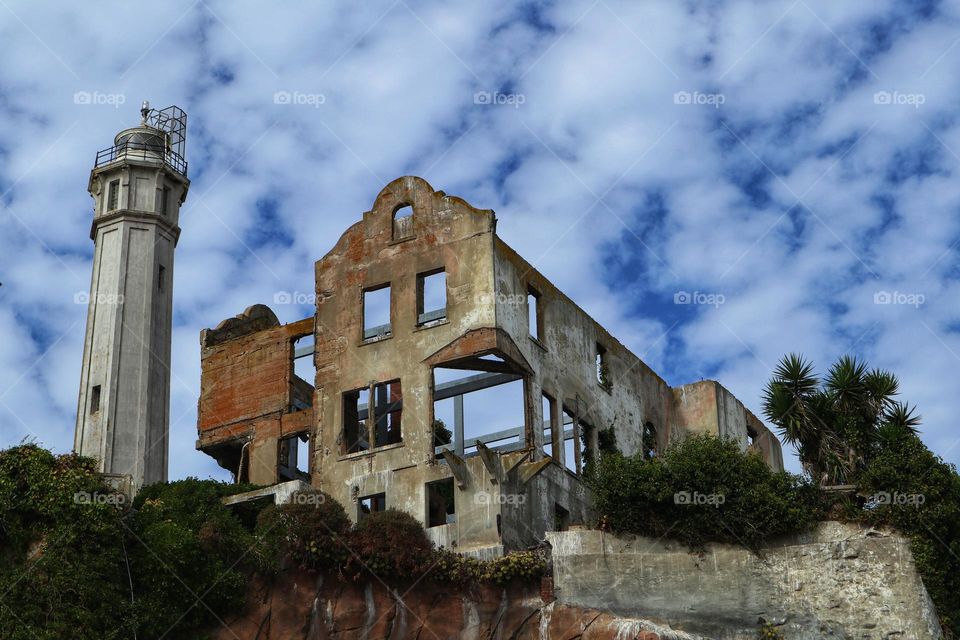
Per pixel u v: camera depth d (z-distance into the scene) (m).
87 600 42.34
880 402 50.59
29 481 44.03
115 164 64.19
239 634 43.91
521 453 48.75
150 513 45.88
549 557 44.94
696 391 61.84
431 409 49.94
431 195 53.00
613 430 55.25
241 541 45.22
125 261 62.28
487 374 51.22
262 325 61.25
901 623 43.47
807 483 46.50
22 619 41.34
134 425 59.28
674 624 43.78
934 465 46.62
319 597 44.56
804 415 50.56
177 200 65.44
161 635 43.00
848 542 44.69
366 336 52.53
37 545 43.38
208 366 59.34
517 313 51.44
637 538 45.28
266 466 56.22
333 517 45.59
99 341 60.78
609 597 44.22
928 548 45.00
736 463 46.12
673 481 45.56
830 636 43.50
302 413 56.38
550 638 43.38
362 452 50.56
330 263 54.12
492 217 51.53
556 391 52.38
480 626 43.97
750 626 43.78
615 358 57.72
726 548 44.97
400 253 52.78
